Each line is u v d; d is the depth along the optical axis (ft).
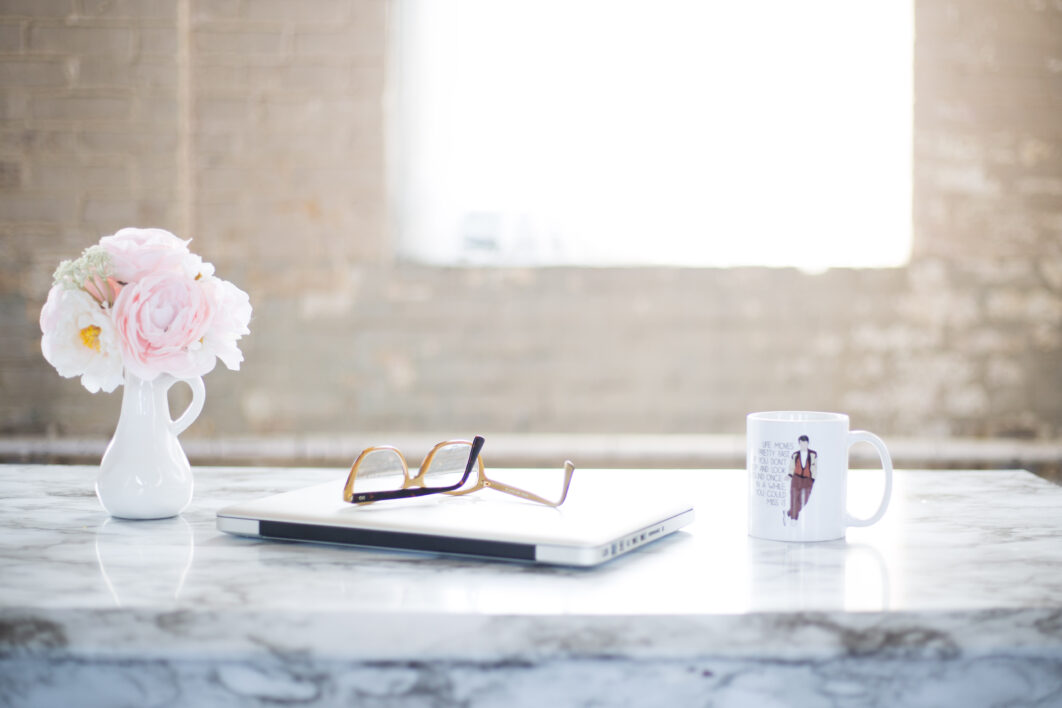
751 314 9.11
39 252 8.81
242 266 8.96
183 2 8.74
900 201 9.37
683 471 4.45
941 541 3.03
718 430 9.13
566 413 9.11
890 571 2.67
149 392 3.34
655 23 9.29
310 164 8.93
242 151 8.89
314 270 8.99
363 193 8.95
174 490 3.34
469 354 9.08
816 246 9.32
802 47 9.32
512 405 9.11
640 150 9.33
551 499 3.20
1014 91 9.07
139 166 8.79
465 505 3.12
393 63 9.05
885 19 9.32
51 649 2.30
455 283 9.05
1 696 2.35
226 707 2.32
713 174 9.35
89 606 2.34
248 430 9.03
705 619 2.29
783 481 3.03
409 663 2.29
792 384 9.12
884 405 9.16
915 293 9.12
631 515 2.96
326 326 9.02
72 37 8.73
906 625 2.31
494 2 9.24
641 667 2.30
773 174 9.36
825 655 2.29
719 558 2.82
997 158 9.10
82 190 8.79
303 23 8.85
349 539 2.89
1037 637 2.33
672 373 9.12
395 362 9.06
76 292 3.20
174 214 8.82
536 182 9.32
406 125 9.24
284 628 2.29
